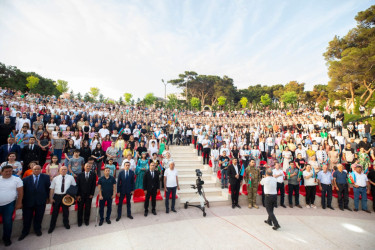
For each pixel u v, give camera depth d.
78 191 6.02
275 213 7.53
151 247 4.98
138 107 34.81
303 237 5.75
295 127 17.31
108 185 6.24
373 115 16.80
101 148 8.95
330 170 10.43
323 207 8.30
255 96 70.75
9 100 15.49
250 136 14.32
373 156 10.15
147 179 6.91
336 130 15.99
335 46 30.50
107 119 14.91
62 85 66.50
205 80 64.50
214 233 5.79
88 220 6.10
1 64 47.16
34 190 5.34
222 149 11.12
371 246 5.37
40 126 9.66
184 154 12.81
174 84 66.88
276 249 5.07
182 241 5.31
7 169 4.92
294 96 52.91
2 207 4.86
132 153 9.69
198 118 24.16
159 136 13.38
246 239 5.50
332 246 5.32
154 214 7.01
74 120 12.95
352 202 8.62
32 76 49.94
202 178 10.16
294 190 8.47
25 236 5.30
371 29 26.09
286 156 10.39
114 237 5.43
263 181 6.46
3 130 8.69
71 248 4.85
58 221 5.99
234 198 7.99
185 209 7.62
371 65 23.92
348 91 29.67
